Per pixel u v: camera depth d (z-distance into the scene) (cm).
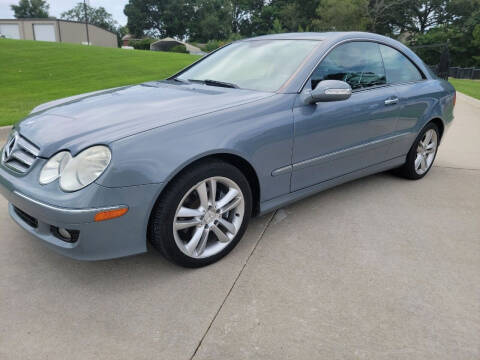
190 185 239
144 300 230
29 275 253
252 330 208
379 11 6012
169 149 228
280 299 232
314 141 303
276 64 320
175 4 8544
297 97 292
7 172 251
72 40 5100
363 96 339
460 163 518
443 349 197
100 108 271
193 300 231
